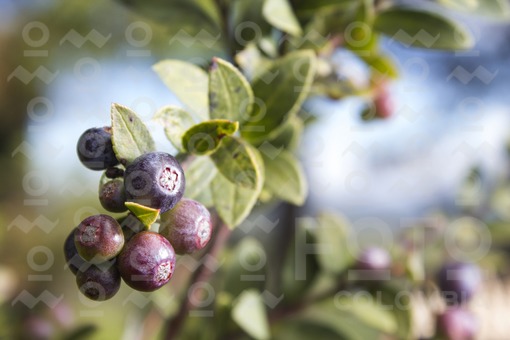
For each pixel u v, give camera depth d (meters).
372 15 0.31
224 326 0.32
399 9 0.32
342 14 0.31
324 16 0.31
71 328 0.33
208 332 0.33
